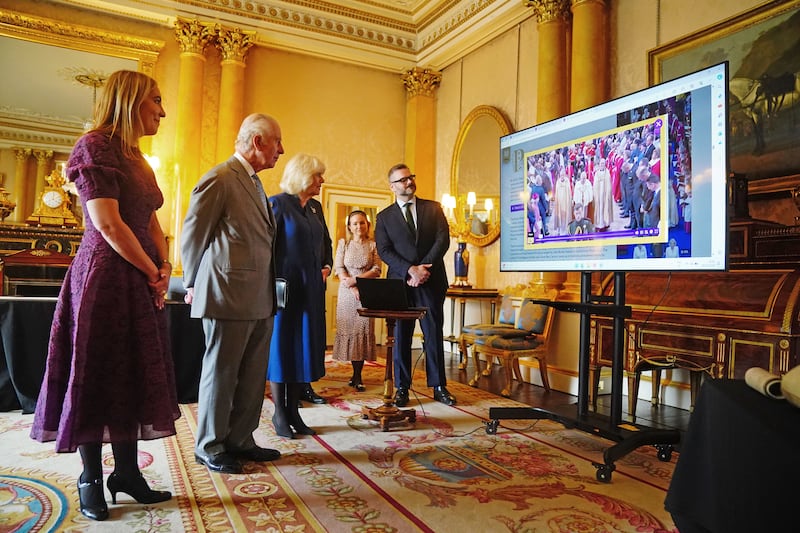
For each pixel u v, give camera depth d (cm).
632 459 264
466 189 674
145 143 625
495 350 434
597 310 273
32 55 584
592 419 286
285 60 702
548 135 315
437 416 340
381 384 444
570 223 299
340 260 441
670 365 329
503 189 350
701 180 235
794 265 321
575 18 483
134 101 179
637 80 456
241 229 227
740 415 126
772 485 113
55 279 568
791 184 344
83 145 171
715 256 227
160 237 200
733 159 379
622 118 271
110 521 177
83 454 180
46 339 335
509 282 605
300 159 293
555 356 465
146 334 176
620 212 270
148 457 246
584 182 290
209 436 231
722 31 388
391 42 738
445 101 739
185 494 203
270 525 178
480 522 185
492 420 307
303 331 283
